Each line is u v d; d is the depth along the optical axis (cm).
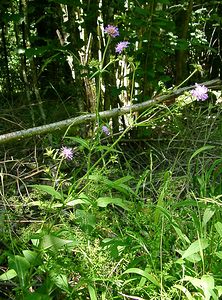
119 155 309
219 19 455
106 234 206
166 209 196
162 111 312
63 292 181
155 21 301
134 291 171
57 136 309
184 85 415
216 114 334
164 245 195
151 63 310
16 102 390
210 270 181
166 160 291
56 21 359
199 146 309
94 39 316
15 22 314
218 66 514
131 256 188
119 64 324
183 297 167
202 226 179
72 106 382
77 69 318
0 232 205
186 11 385
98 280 178
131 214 207
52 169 278
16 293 173
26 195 258
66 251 188
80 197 188
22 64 333
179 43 331
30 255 166
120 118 335
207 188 259
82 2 322
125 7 312
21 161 283
